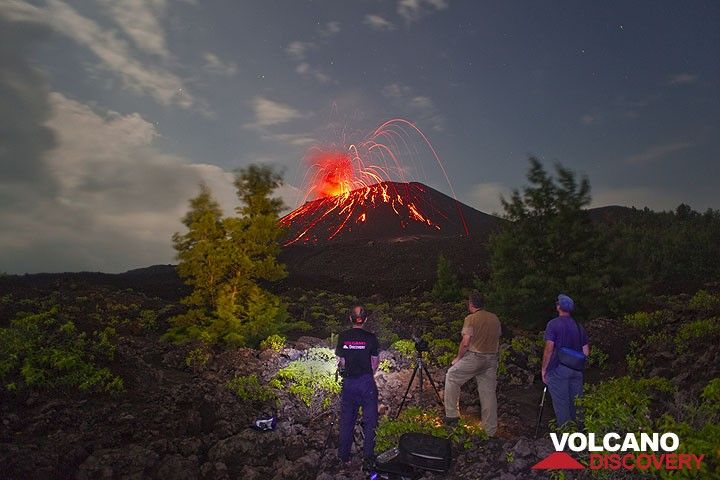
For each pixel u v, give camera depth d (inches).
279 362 462.3
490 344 299.6
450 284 948.0
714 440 194.5
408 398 392.8
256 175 558.6
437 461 253.1
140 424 309.4
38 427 280.2
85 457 264.4
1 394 303.7
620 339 513.0
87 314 622.5
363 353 284.4
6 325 485.4
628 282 637.9
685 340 443.8
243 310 536.1
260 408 370.6
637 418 238.8
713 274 941.2
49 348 363.3
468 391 407.2
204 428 333.4
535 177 656.4
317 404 378.9
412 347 529.7
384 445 284.8
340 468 279.3
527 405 384.5
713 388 229.8
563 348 277.0
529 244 641.0
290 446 303.0
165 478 259.6
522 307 624.7
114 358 392.2
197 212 550.6
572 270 624.1
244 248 549.0
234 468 280.4
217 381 409.4
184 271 546.6
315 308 847.1
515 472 236.2
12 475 234.4
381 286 1191.6
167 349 496.7
